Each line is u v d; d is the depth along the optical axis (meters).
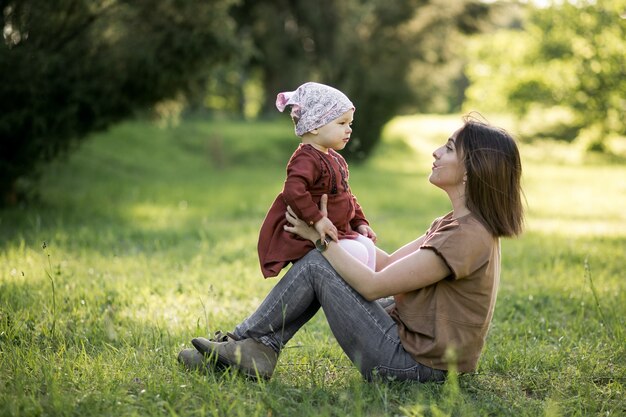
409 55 25.38
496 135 3.15
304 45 29.39
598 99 28.05
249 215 11.67
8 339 3.93
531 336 4.47
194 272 6.31
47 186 14.17
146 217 10.82
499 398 3.26
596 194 17.09
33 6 9.88
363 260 3.23
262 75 38.97
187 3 10.67
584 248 7.89
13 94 10.02
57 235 7.71
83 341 4.03
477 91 34.53
